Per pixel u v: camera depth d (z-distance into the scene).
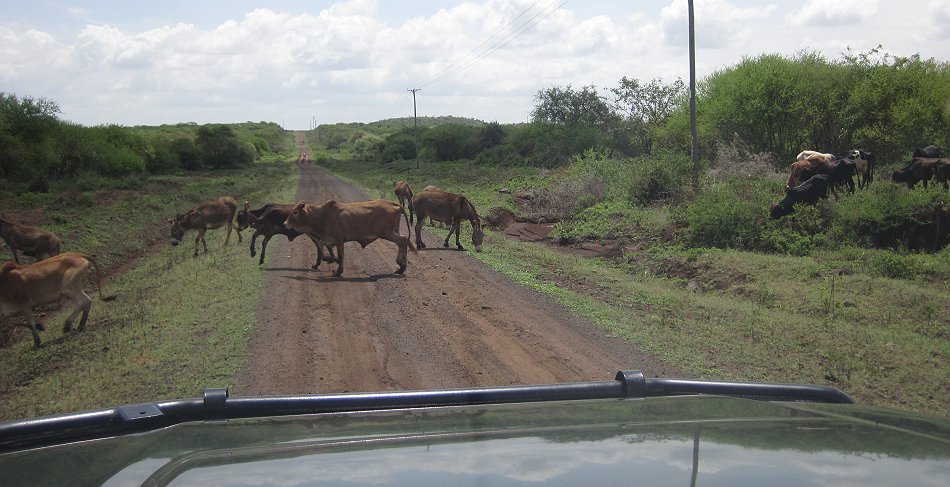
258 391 7.16
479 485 1.24
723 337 9.29
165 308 11.23
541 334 9.41
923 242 14.30
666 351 8.64
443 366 8.05
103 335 10.05
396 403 2.17
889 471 1.34
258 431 1.80
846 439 1.60
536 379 7.61
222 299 11.52
